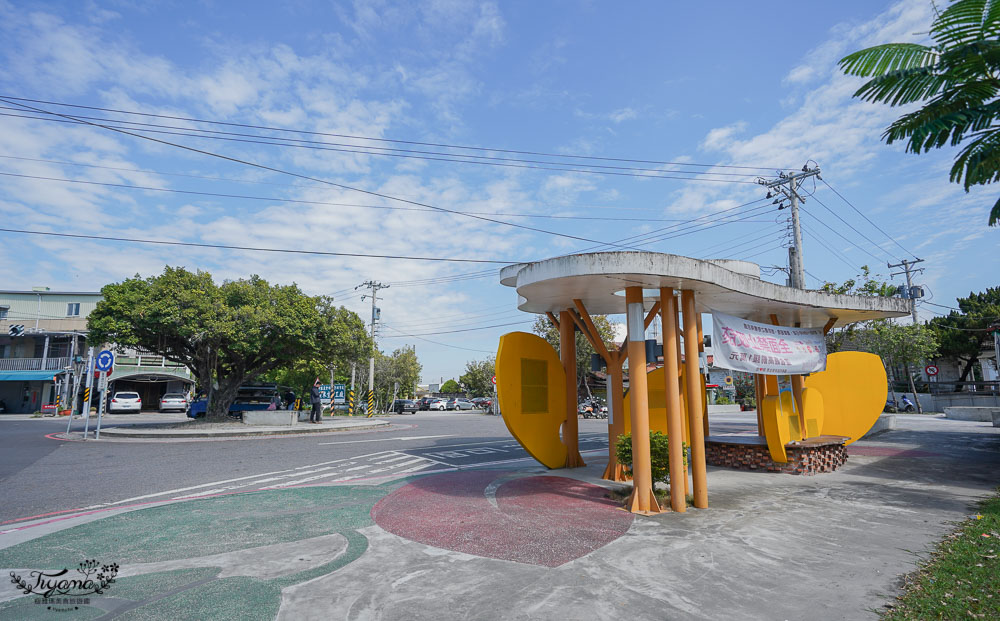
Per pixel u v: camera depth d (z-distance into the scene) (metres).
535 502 8.09
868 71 5.98
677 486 7.49
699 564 5.29
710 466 11.44
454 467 12.05
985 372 36.34
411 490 9.20
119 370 37.59
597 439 18.80
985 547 5.61
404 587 4.75
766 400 10.57
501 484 9.59
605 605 4.33
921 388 36.69
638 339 7.77
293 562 5.45
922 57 5.61
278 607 4.34
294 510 7.75
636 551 5.71
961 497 8.26
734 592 4.57
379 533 6.51
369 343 25.94
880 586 4.66
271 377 41.81
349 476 10.95
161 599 4.52
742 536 6.23
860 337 29.77
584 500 8.19
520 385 10.02
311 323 22.30
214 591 4.68
